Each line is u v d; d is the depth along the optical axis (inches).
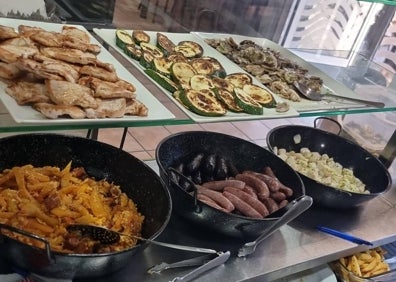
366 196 47.1
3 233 29.0
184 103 41.4
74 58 38.5
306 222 48.8
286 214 38.9
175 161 45.3
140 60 46.0
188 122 39.8
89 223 33.5
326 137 57.2
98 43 45.4
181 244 40.3
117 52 46.1
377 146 65.3
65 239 32.0
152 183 37.9
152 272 37.1
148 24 55.3
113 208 36.8
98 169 39.8
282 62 58.9
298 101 51.4
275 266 42.0
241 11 63.0
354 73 64.7
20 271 32.0
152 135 55.6
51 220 32.4
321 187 46.6
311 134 57.0
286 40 71.5
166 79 43.8
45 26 43.7
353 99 54.9
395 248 62.8
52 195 34.0
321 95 53.9
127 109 36.3
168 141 44.0
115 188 38.5
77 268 30.1
